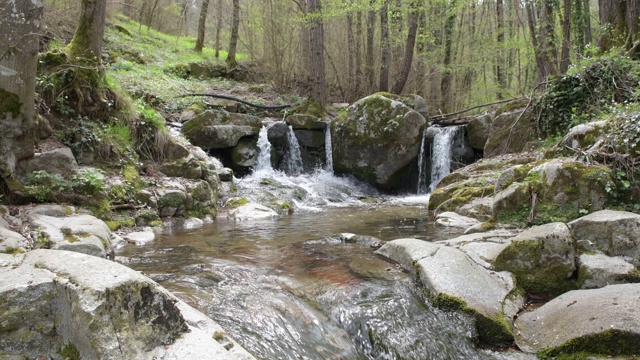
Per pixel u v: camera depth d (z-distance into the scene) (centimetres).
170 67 1772
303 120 1341
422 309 390
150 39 2145
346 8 1462
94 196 649
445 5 1866
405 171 1273
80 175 644
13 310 232
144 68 1648
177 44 2303
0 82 535
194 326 256
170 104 1360
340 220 829
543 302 438
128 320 220
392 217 862
